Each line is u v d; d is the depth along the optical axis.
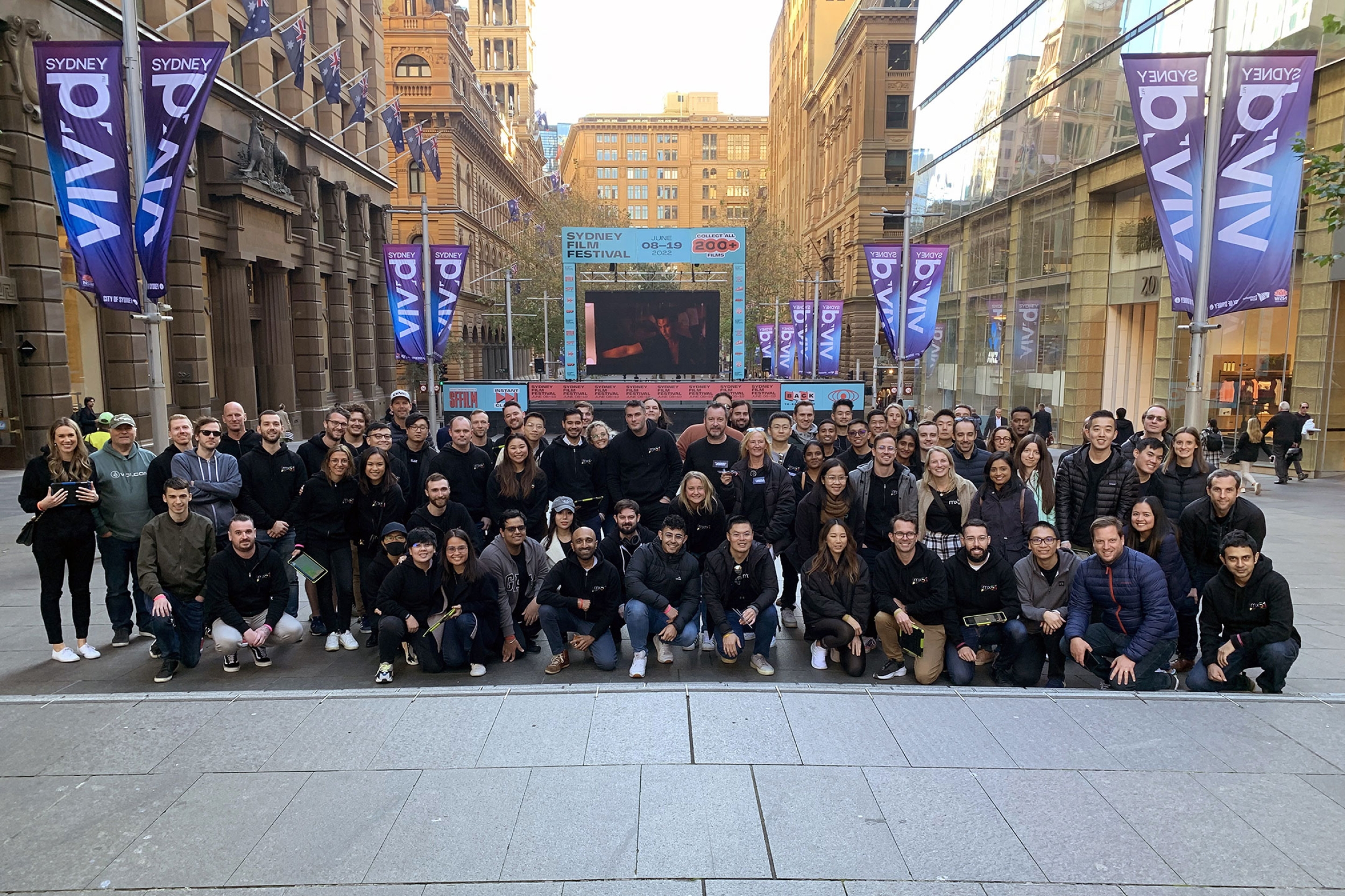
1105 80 23.80
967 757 4.67
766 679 6.41
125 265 9.34
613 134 150.12
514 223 76.75
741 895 3.46
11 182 16.94
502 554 6.93
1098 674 6.13
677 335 30.09
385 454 7.15
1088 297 25.17
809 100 73.81
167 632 6.22
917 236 40.88
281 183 28.12
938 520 7.05
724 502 7.81
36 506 6.37
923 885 3.53
